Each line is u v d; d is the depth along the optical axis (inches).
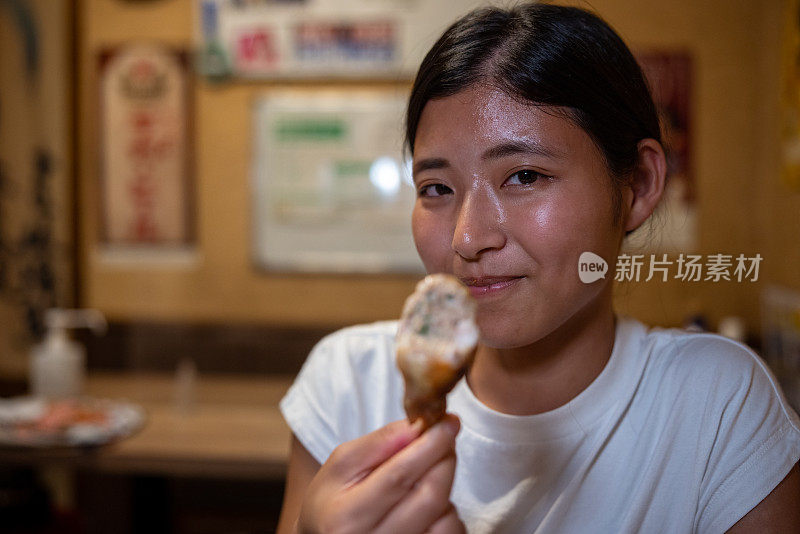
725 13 92.6
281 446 77.5
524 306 26.4
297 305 102.3
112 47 101.0
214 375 103.0
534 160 25.8
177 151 101.3
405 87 96.9
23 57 100.7
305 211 100.7
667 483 30.2
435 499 21.3
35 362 91.5
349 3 97.1
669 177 34.5
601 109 26.8
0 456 73.4
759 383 31.3
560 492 30.3
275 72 99.0
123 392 97.8
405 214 99.7
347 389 35.4
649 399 31.4
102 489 107.7
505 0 35.6
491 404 31.9
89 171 103.2
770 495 29.0
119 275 104.0
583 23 28.3
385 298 101.1
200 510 109.5
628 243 34.4
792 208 82.1
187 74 100.3
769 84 89.3
